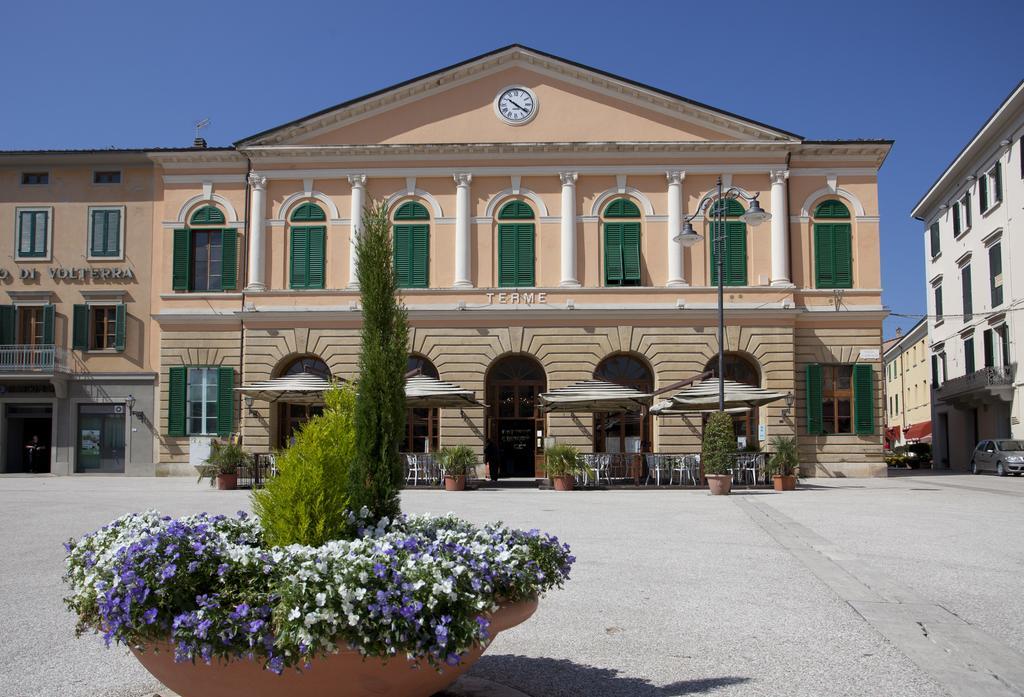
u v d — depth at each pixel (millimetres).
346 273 32406
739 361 32094
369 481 6449
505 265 32188
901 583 9664
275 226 32781
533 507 18875
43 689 6051
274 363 31906
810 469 31641
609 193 32406
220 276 33031
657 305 31531
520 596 5375
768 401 26141
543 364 31578
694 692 5949
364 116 32781
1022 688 5980
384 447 6512
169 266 33125
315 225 32688
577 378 31453
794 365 31703
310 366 32438
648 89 32312
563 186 32312
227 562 4855
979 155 39750
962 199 42500
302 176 32719
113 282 33938
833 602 8680
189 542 4945
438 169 32500
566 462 25219
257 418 31438
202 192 33188
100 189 34188
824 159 32719
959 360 43594
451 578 4789
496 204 32438
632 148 32250
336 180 32781
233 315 32406
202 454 32188
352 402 6738
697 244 32219
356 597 4562
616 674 6379
